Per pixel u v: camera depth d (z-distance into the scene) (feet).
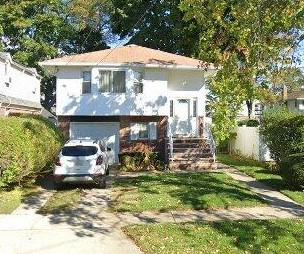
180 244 32.40
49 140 62.13
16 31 139.74
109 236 35.32
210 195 49.70
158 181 62.39
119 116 90.38
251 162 88.02
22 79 104.17
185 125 94.17
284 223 38.27
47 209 44.70
